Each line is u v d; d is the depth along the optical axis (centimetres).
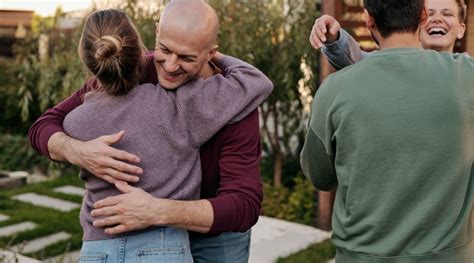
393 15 154
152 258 155
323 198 474
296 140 633
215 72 176
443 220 149
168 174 156
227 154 167
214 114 159
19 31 895
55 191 612
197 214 152
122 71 151
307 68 551
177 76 157
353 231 156
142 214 149
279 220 501
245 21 555
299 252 423
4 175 669
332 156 162
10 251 415
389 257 150
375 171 150
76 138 160
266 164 639
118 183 152
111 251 155
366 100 150
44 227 482
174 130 156
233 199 158
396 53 153
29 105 780
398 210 149
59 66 676
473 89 151
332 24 186
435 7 235
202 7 153
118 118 156
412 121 146
